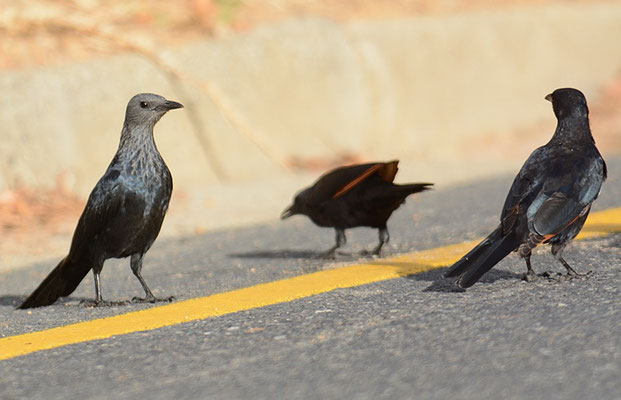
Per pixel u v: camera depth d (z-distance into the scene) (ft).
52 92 55.98
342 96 69.87
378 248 38.40
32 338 27.63
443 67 77.71
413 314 26.94
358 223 37.58
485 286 30.19
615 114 84.74
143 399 21.52
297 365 23.13
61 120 55.83
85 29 60.95
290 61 67.36
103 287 36.19
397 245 40.78
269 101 65.67
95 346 26.05
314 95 68.28
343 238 38.40
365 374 22.20
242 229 48.21
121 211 31.22
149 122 31.37
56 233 48.16
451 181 60.54
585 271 31.65
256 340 25.49
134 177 31.17
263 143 60.59
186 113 61.00
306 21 71.05
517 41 84.89
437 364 22.50
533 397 20.20
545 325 24.88
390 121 72.59
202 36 65.82
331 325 26.45
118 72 59.06
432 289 30.25
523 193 28.96
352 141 69.67
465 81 79.15
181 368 23.54
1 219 49.96
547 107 85.30
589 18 92.94
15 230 48.67
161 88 60.23
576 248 35.58
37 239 46.98
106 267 40.16
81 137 56.54
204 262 40.01
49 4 62.59
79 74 57.62
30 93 55.21
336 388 21.44
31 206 52.19
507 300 27.86
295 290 31.71
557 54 88.22
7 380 23.53
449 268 31.24
